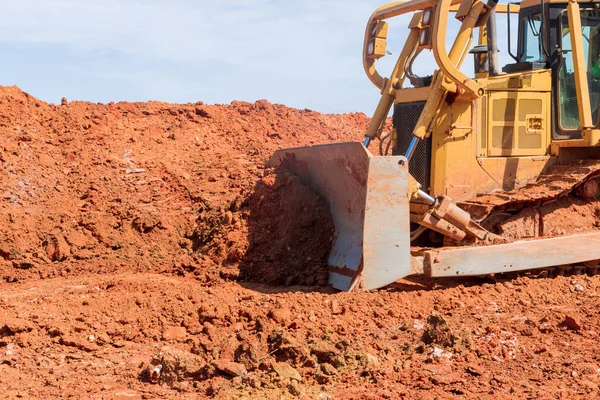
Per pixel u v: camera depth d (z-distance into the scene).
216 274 9.05
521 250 8.61
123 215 10.49
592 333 7.19
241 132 14.82
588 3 9.47
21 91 13.68
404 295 8.00
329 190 9.09
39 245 9.89
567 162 9.62
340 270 8.41
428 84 9.18
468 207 8.81
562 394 5.61
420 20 9.45
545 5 9.52
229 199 10.97
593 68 9.63
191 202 11.16
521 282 8.71
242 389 5.61
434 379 5.91
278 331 6.55
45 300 7.77
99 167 11.86
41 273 9.29
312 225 9.14
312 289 8.45
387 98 9.75
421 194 8.41
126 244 10.04
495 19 9.18
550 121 9.51
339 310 7.49
